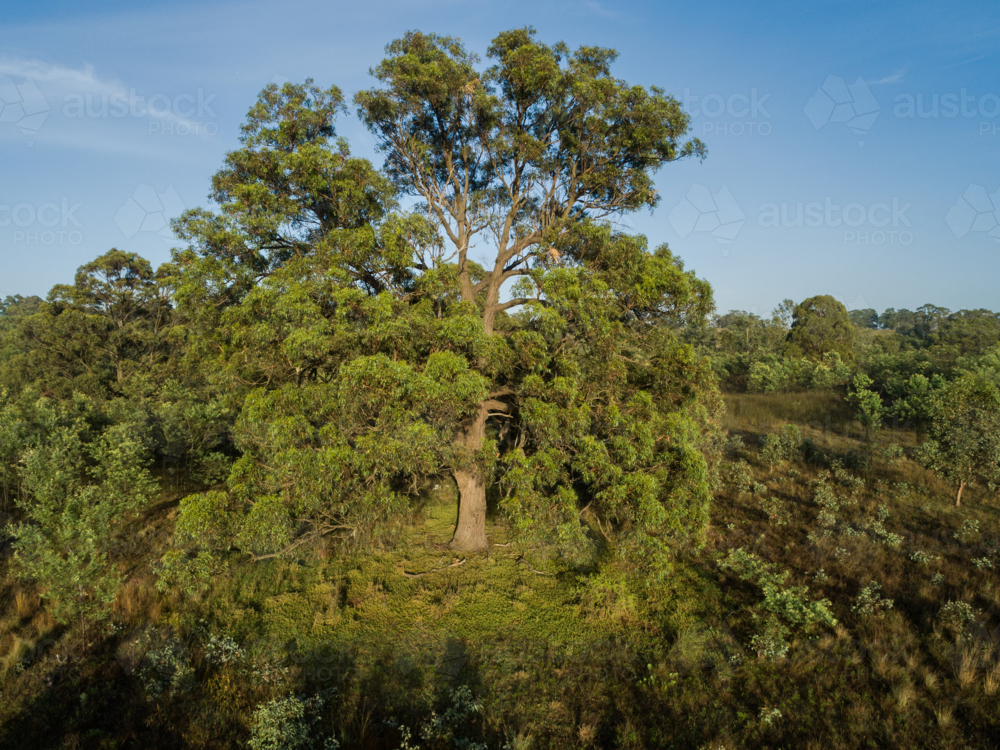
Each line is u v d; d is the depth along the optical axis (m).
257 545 8.16
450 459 8.44
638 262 8.93
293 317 7.51
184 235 8.92
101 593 8.09
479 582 10.17
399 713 6.86
